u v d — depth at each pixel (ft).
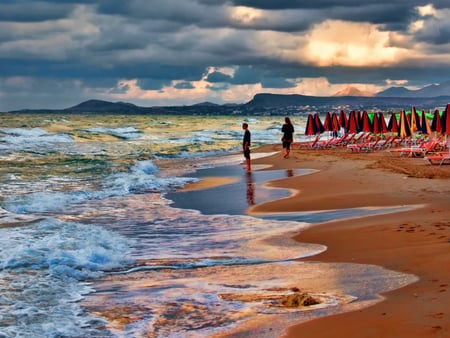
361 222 34.04
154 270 25.66
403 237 28.43
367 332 15.48
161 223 38.88
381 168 64.44
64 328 17.87
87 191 55.31
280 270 24.39
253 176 68.08
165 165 88.74
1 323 18.20
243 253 28.63
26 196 51.11
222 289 21.83
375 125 111.45
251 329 16.97
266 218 39.32
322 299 19.45
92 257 27.25
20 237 32.22
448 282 19.44
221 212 42.96
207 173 74.33
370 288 20.07
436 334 14.69
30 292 21.83
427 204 38.91
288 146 90.43
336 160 80.84
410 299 17.97
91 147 125.08
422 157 82.99
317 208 41.68
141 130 204.44
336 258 25.88
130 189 57.98
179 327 17.74
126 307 19.99
